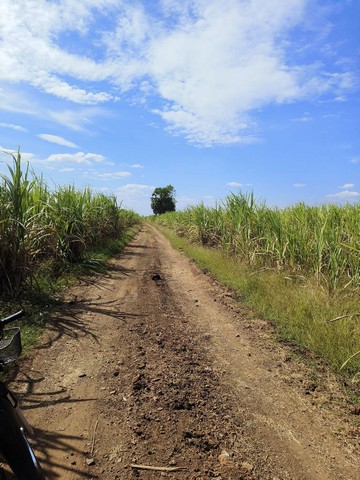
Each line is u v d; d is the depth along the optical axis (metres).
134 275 10.80
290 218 10.43
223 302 8.12
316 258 8.35
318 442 3.57
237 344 5.86
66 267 9.95
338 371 4.90
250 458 3.28
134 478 2.93
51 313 6.61
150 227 40.69
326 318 6.25
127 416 3.74
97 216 15.20
